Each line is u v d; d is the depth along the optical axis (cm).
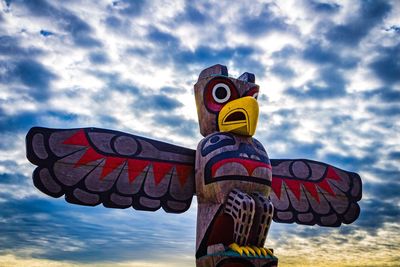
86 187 736
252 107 771
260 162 767
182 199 801
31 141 718
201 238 736
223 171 734
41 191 704
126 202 757
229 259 666
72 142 747
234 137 789
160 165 800
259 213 718
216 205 735
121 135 793
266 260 688
